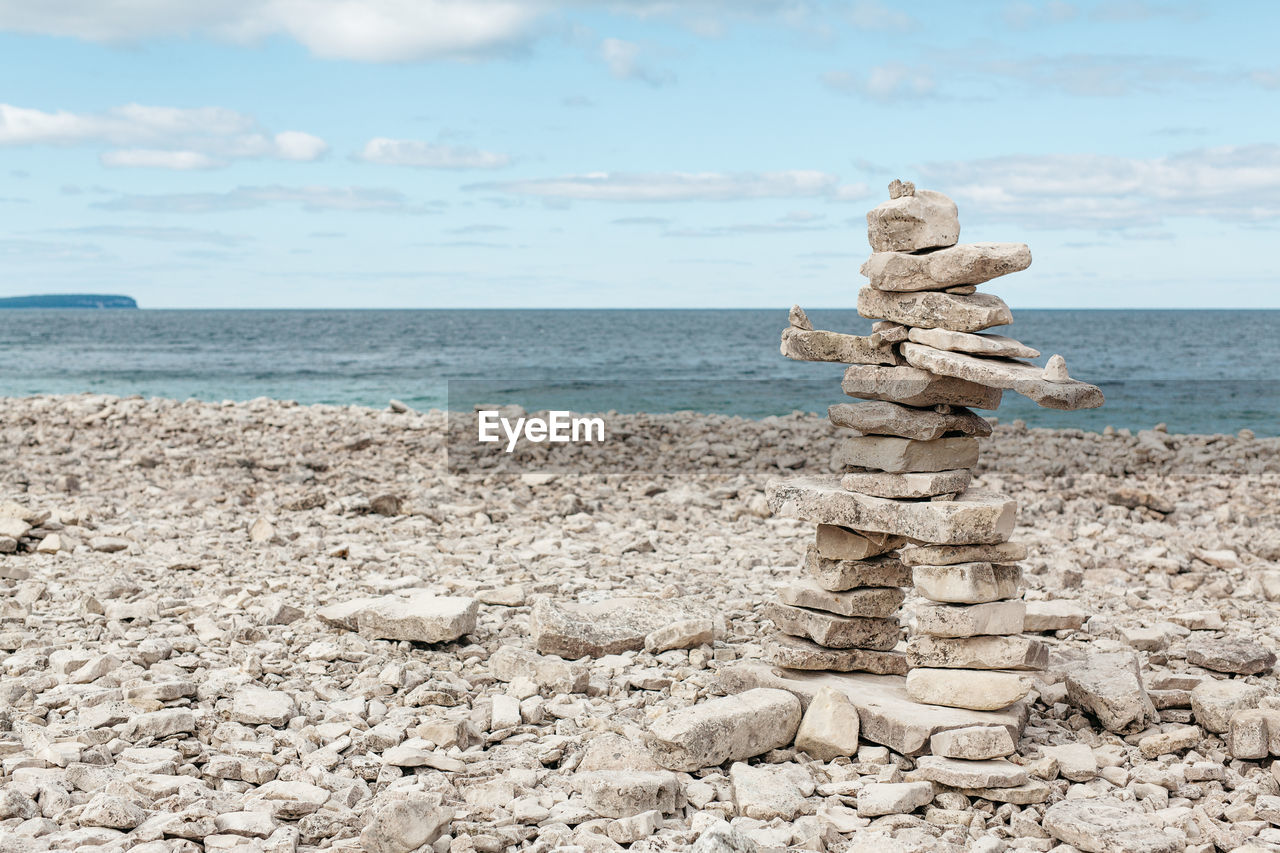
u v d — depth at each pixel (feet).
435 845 12.48
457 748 14.03
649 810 12.89
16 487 26.17
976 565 14.02
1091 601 18.92
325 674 15.78
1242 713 13.98
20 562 19.86
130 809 12.58
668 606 17.62
